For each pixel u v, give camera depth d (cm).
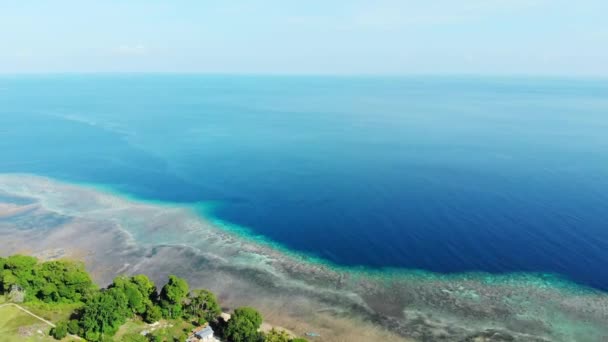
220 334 6669
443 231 10406
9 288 7325
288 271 8850
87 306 6544
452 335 6944
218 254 9569
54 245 9938
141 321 6881
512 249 9481
